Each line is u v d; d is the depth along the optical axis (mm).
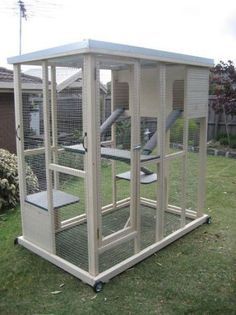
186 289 2553
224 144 8297
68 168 2697
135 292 2527
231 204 4461
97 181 2516
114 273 2713
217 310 2293
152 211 4293
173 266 2895
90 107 2348
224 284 2613
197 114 3453
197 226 3713
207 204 4465
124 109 3676
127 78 3576
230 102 8000
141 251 3023
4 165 4496
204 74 3443
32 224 3152
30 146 3244
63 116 3064
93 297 2471
